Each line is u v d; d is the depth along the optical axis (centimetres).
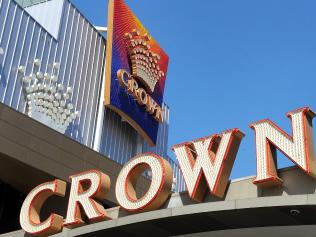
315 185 1914
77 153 3459
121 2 4378
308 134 1964
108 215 2353
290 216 1973
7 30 3359
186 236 2283
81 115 3912
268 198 1927
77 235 2348
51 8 3947
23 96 3416
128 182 2308
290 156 1948
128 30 4416
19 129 3138
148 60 4575
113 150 4191
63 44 3844
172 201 2205
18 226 3456
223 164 2078
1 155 3042
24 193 3553
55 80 3656
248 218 2041
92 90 4084
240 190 2067
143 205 2194
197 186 2111
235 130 2116
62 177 3312
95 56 4203
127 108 4238
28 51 3506
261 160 2006
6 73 3300
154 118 4609
